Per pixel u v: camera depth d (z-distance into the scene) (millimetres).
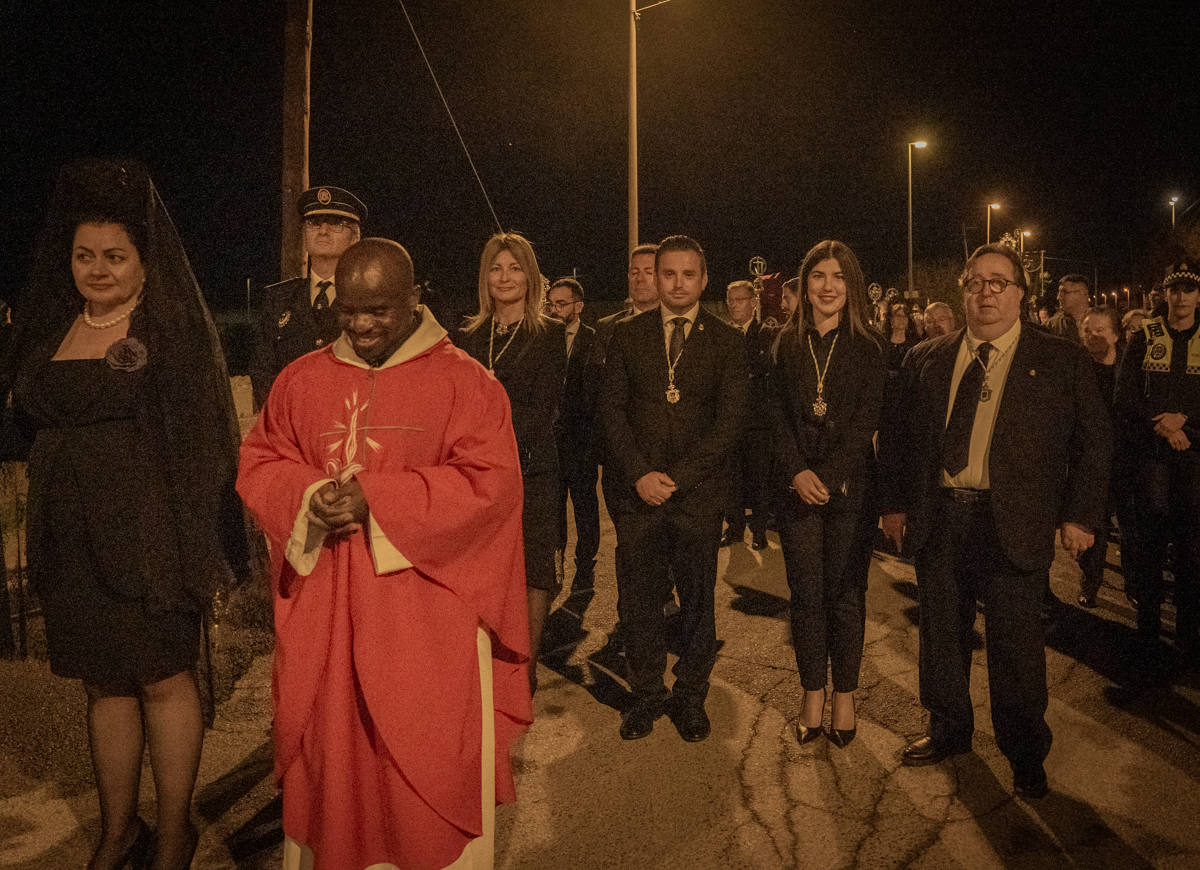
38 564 2711
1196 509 4578
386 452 2406
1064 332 7211
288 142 7332
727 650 4867
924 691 3600
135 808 2914
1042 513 3238
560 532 4715
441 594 2377
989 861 2977
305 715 2340
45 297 2766
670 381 3816
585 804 3314
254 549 2930
